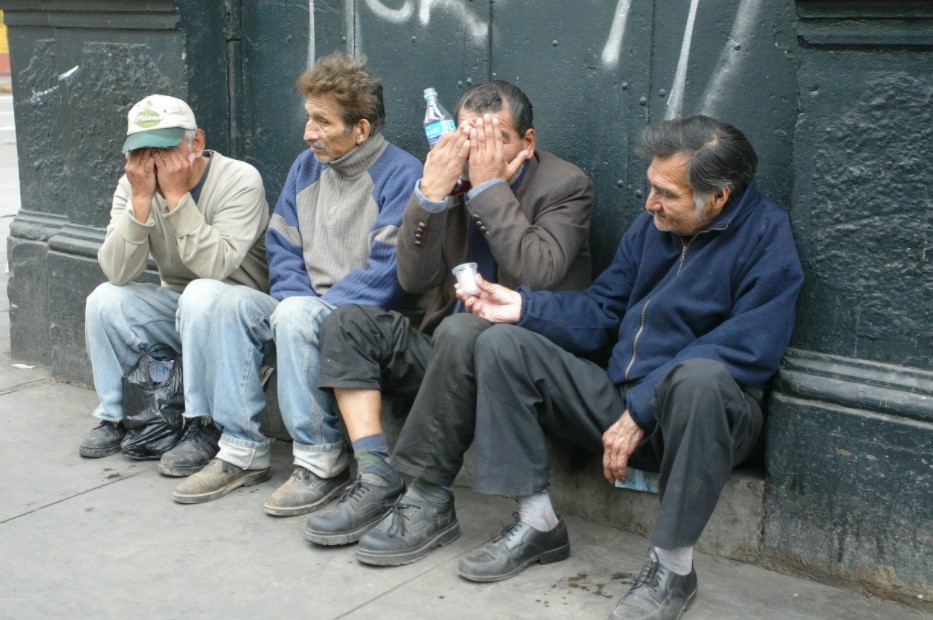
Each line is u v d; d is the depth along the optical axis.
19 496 3.30
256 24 3.93
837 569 2.68
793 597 2.64
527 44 3.32
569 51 3.23
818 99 2.55
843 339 2.63
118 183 4.00
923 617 2.54
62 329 4.38
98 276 4.18
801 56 2.56
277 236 3.44
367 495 2.96
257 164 4.04
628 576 2.75
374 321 3.04
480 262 3.14
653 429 2.62
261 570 2.82
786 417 2.69
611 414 2.75
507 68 3.38
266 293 3.73
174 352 3.68
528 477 2.69
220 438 3.43
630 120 3.14
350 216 3.32
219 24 3.93
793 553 2.74
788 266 2.60
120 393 3.61
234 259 3.44
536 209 3.04
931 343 2.51
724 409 2.42
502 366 2.63
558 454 3.09
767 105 2.87
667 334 2.75
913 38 2.39
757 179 2.92
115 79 4.05
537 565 2.81
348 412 3.04
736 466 2.85
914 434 2.51
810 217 2.62
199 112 3.92
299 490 3.15
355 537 2.93
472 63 3.45
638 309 2.81
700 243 2.71
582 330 2.88
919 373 2.53
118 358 3.59
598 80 3.19
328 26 3.76
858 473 2.60
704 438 2.41
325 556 2.90
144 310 3.57
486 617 2.57
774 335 2.58
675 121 2.62
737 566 2.81
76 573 2.82
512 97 3.00
